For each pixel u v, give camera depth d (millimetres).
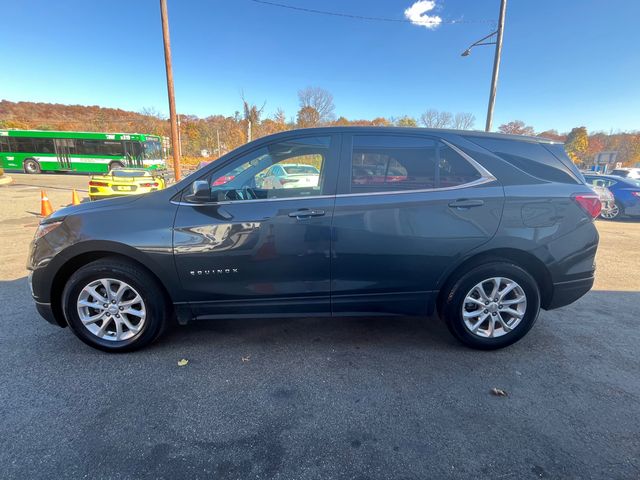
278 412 2270
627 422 2199
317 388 2518
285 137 2898
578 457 1928
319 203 2738
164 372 2686
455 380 2617
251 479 1782
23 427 2104
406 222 2750
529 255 2863
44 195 9898
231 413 2256
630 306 4047
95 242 2680
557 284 2941
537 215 2818
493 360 2891
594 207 2926
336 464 1876
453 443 2021
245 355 2939
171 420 2186
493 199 2777
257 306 2865
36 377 2594
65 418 2186
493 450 1972
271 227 2719
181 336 3252
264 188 2820
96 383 2537
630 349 3076
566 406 2340
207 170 2840
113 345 2887
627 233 8992
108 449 1955
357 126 2896
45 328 3330
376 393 2463
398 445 2006
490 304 2936
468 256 2824
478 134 2941
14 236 7277
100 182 10891
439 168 2830
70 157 24375
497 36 12383
